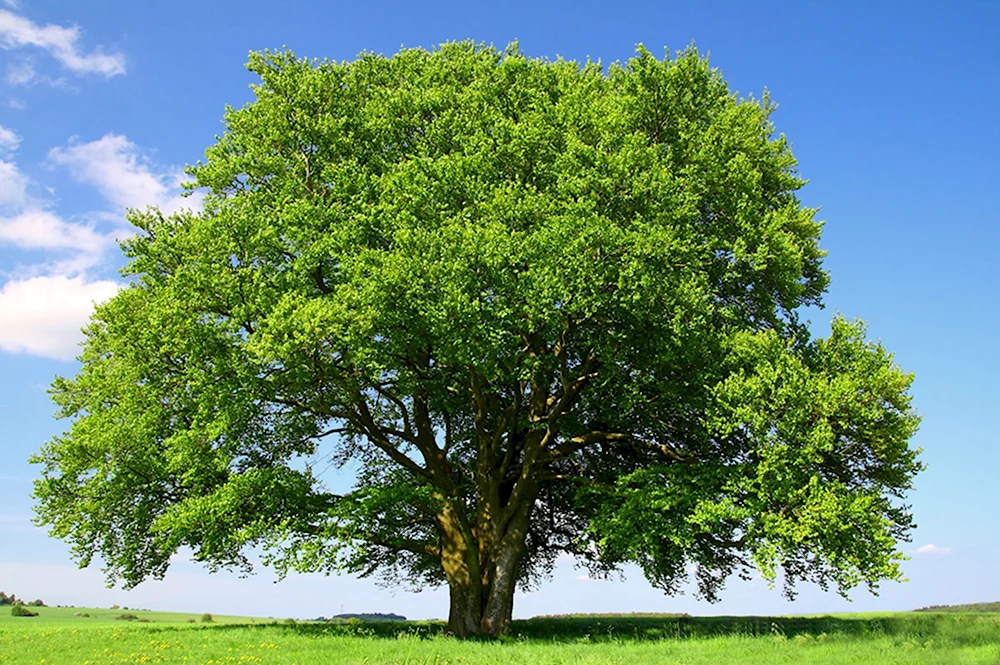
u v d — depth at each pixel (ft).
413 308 73.20
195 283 79.15
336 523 76.84
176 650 60.80
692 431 87.81
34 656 58.29
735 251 80.28
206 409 76.02
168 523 75.51
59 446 84.43
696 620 103.30
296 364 73.56
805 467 70.49
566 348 84.07
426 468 93.40
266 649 60.75
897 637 59.67
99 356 95.66
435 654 56.44
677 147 86.33
